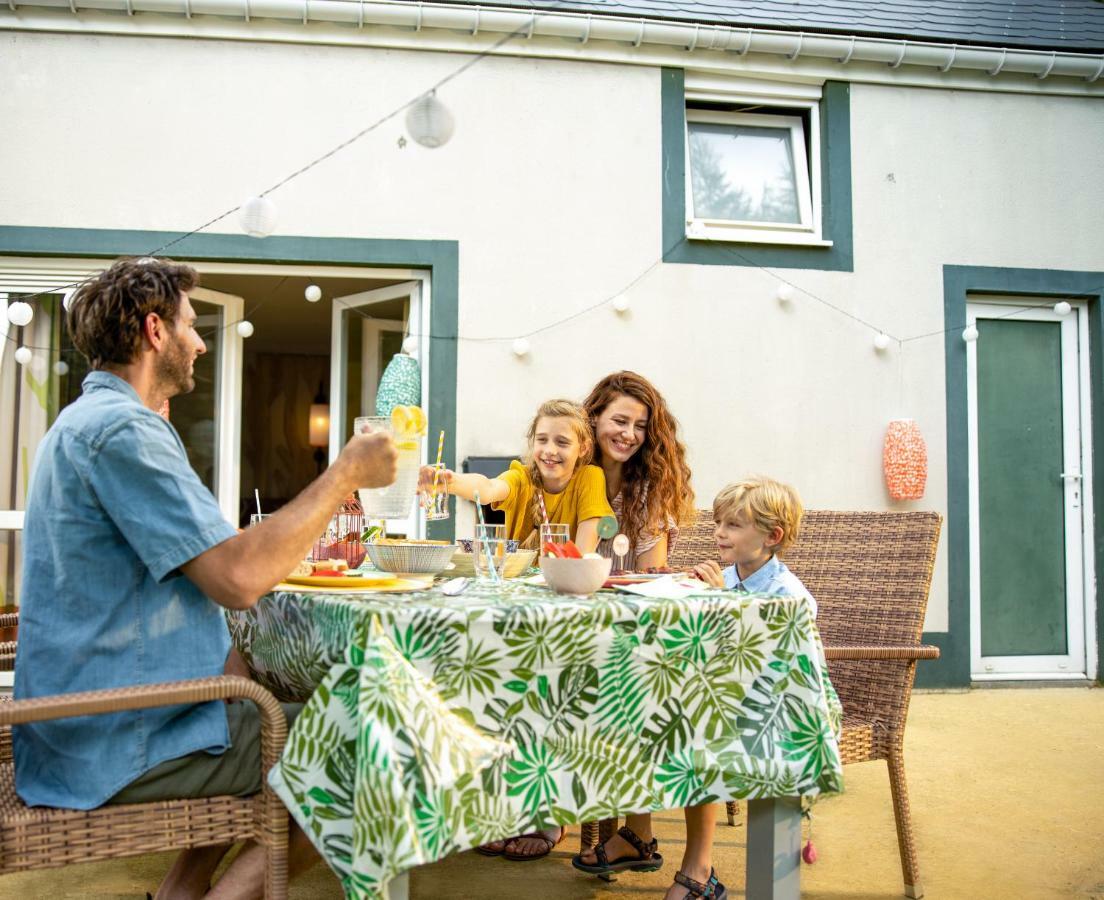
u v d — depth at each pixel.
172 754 1.45
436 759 1.27
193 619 1.55
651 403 2.64
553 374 4.62
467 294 4.58
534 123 4.67
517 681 1.42
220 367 4.90
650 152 4.75
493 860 2.44
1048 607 5.02
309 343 8.69
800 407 4.80
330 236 4.50
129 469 1.46
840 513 2.53
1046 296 5.10
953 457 4.88
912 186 4.96
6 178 4.32
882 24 4.88
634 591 1.70
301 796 1.35
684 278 4.75
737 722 1.63
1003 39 4.90
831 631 2.38
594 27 4.56
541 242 4.64
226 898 1.54
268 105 4.49
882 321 4.89
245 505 9.02
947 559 4.83
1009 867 2.42
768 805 1.74
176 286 1.66
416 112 2.24
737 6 4.84
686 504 2.70
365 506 1.93
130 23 4.38
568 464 2.54
